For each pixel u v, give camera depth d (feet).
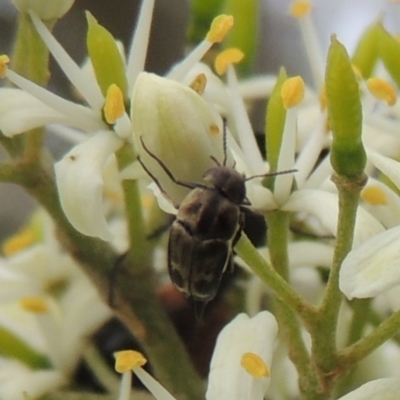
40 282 0.23
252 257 0.19
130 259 0.21
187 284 0.18
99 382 0.22
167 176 0.19
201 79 0.21
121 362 0.20
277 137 0.21
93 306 0.23
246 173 0.21
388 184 0.21
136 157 0.20
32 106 0.21
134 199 0.21
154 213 0.22
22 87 0.21
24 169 0.21
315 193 0.20
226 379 0.19
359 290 0.18
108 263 0.21
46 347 0.23
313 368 0.19
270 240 0.20
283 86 0.20
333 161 0.18
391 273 0.18
